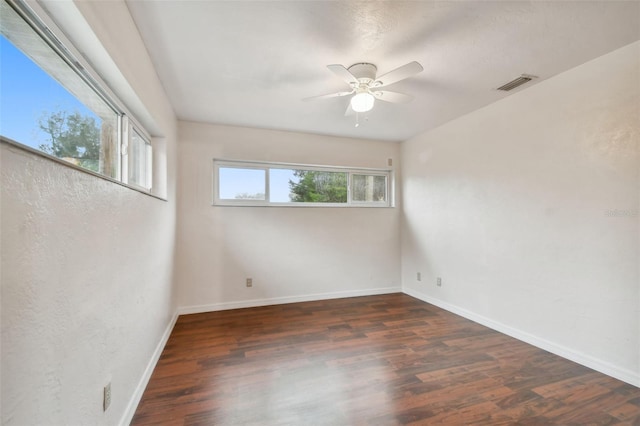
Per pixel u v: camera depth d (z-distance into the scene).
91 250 1.17
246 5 1.58
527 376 2.08
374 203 4.49
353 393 1.89
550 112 2.44
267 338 2.74
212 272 3.57
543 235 2.50
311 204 4.07
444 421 1.63
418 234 4.12
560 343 2.38
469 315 3.27
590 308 2.18
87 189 1.13
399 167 4.51
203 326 3.04
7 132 0.83
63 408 0.96
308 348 2.53
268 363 2.27
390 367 2.21
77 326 1.05
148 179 2.47
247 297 3.71
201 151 3.54
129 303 1.63
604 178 2.10
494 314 2.96
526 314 2.65
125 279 1.56
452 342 2.65
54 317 0.91
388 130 3.89
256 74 2.35
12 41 0.86
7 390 0.71
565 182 2.34
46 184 0.87
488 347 2.54
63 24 1.07
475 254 3.19
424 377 2.07
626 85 1.98
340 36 1.87
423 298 4.02
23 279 0.77
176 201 3.31
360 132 3.97
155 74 2.24
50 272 0.89
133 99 1.76
